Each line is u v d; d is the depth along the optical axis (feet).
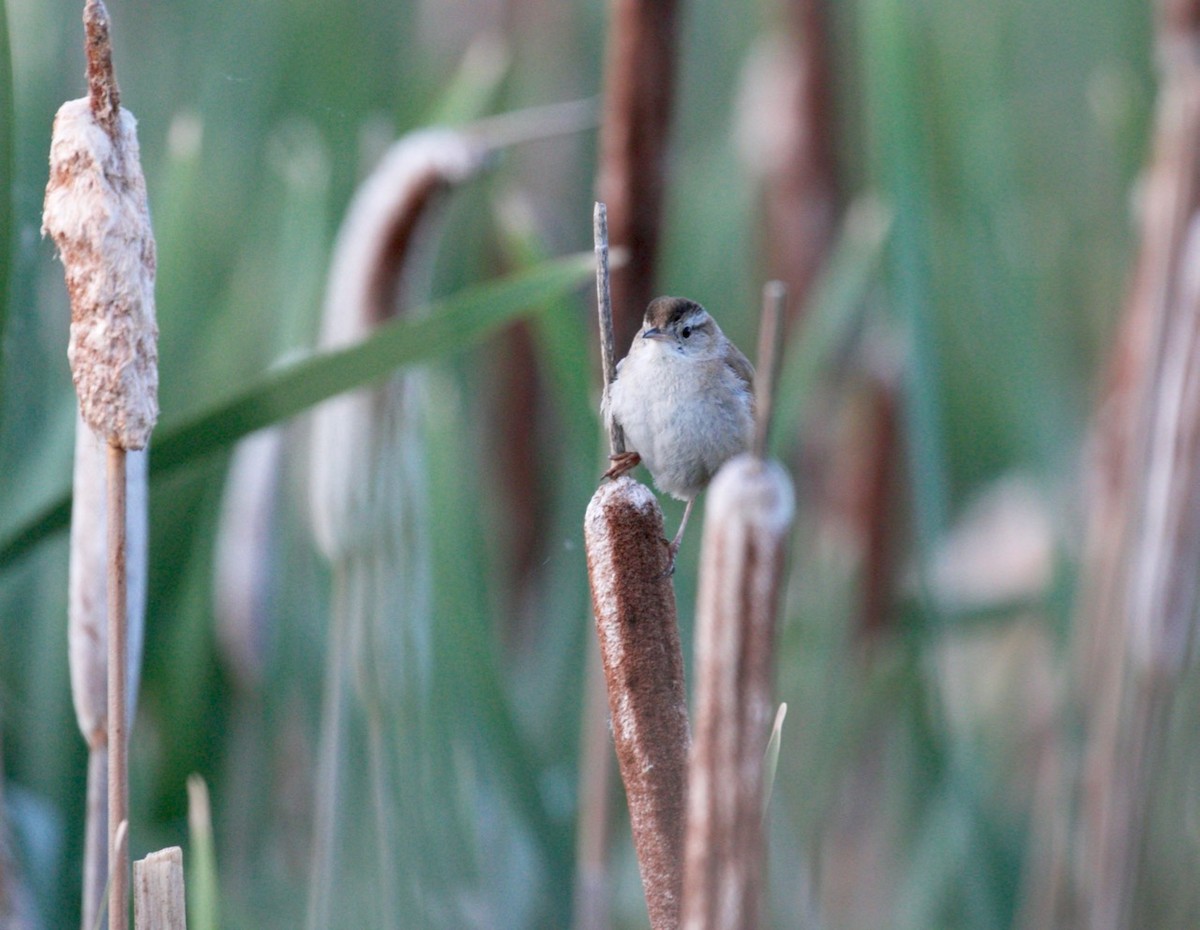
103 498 23.25
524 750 24.56
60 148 22.95
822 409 34.63
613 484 22.98
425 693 24.27
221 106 34.68
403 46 39.40
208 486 25.43
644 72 23.99
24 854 24.21
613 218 24.07
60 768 24.41
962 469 39.01
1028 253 34.73
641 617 22.94
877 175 29.53
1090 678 24.73
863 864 31.81
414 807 24.30
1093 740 24.40
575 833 25.53
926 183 26.76
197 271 31.50
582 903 24.16
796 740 28.66
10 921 23.52
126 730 23.04
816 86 34.96
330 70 34.30
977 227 31.01
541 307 24.21
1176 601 24.21
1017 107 42.34
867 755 32.09
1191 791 27.81
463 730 25.25
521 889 27.14
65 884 24.06
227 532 26.40
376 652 24.20
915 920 28.81
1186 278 24.16
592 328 25.25
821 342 26.91
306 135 32.65
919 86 26.81
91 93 22.95
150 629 25.52
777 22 36.37
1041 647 34.65
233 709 26.99
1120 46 36.40
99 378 22.98
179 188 28.37
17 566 23.56
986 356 36.50
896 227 26.68
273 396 23.54
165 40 38.68
